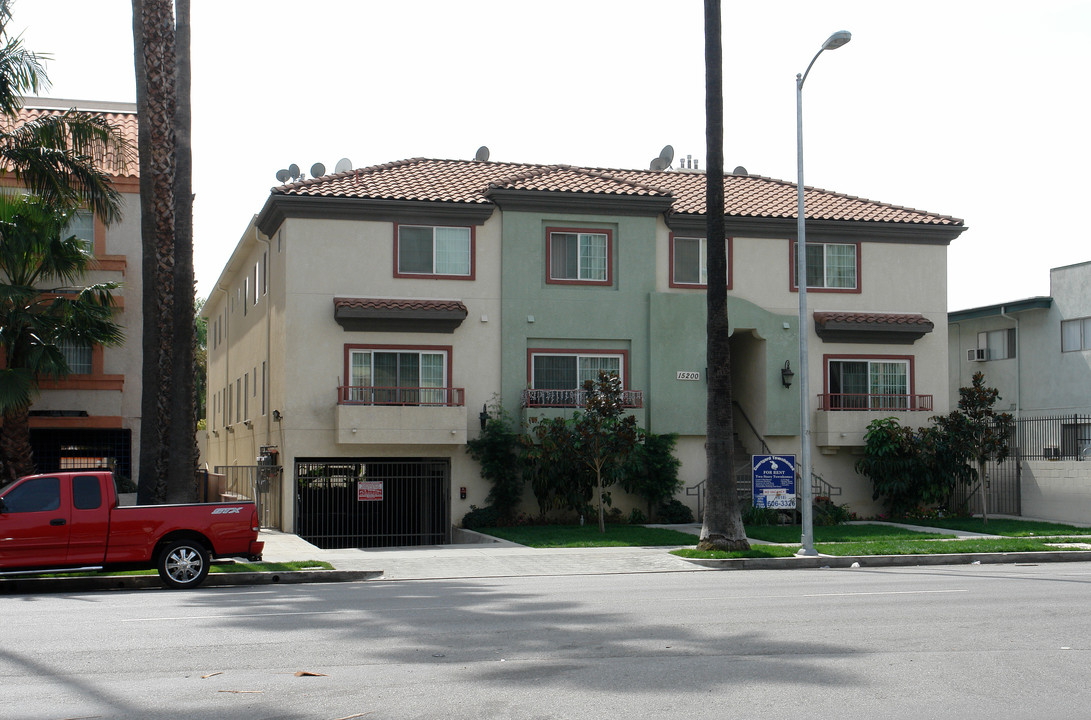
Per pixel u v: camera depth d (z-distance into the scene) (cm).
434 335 2700
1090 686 802
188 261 2045
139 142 2091
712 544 2025
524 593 1448
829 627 1089
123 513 1572
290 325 2622
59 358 2256
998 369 3797
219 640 1015
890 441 2798
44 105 3098
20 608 1307
